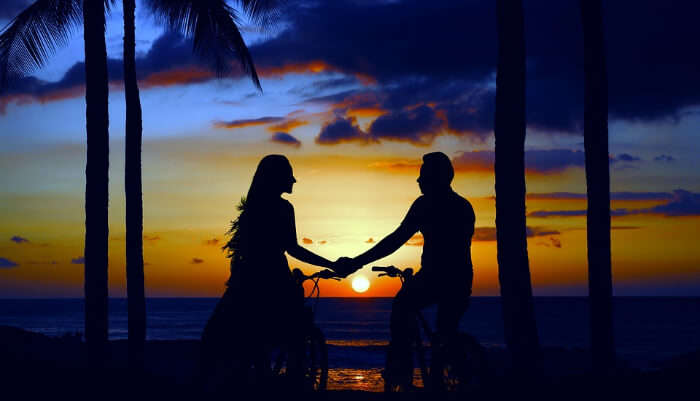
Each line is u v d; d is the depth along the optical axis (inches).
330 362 661.3
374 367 594.9
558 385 297.6
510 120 307.6
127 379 354.9
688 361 390.6
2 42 430.3
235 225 232.8
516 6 311.6
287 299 234.1
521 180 306.0
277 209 232.1
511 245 303.3
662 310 6348.4
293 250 235.0
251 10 483.2
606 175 295.9
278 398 233.9
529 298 302.8
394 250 229.8
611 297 295.6
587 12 300.0
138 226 438.0
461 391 217.2
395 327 231.9
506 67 309.9
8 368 335.9
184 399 258.2
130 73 446.6
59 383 317.7
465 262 222.7
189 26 491.2
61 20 436.8
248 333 229.3
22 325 3149.6
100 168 366.6
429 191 226.1
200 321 3811.5
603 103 297.1
